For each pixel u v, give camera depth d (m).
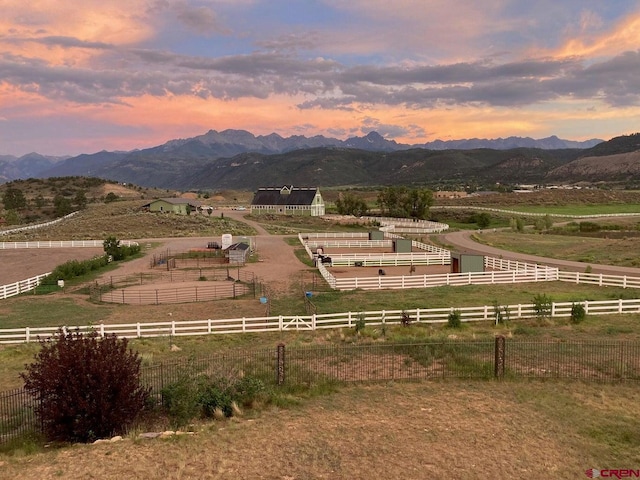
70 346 14.60
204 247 70.44
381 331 26.80
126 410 14.50
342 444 13.20
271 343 25.19
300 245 72.25
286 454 12.61
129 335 27.66
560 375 18.89
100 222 99.75
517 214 123.31
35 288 42.09
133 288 42.03
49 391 13.99
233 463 12.12
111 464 12.02
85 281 45.97
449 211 131.12
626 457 12.64
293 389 17.56
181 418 14.90
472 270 46.19
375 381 18.44
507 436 13.72
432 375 19.11
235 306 34.78
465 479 11.43
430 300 35.12
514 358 20.89
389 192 123.19
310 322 28.52
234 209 150.62
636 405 16.03
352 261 53.94
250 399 16.38
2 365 22.27
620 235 80.00
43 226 102.38
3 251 68.06
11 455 12.91
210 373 18.23
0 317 32.44
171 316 32.22
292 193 134.00
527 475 11.66
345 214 127.94
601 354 21.38
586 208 138.00
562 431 14.08
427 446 13.08
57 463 12.12
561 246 68.44
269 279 45.53
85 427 13.82
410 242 61.25
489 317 29.66
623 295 35.41
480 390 17.45
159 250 67.75
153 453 12.63
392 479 11.40
